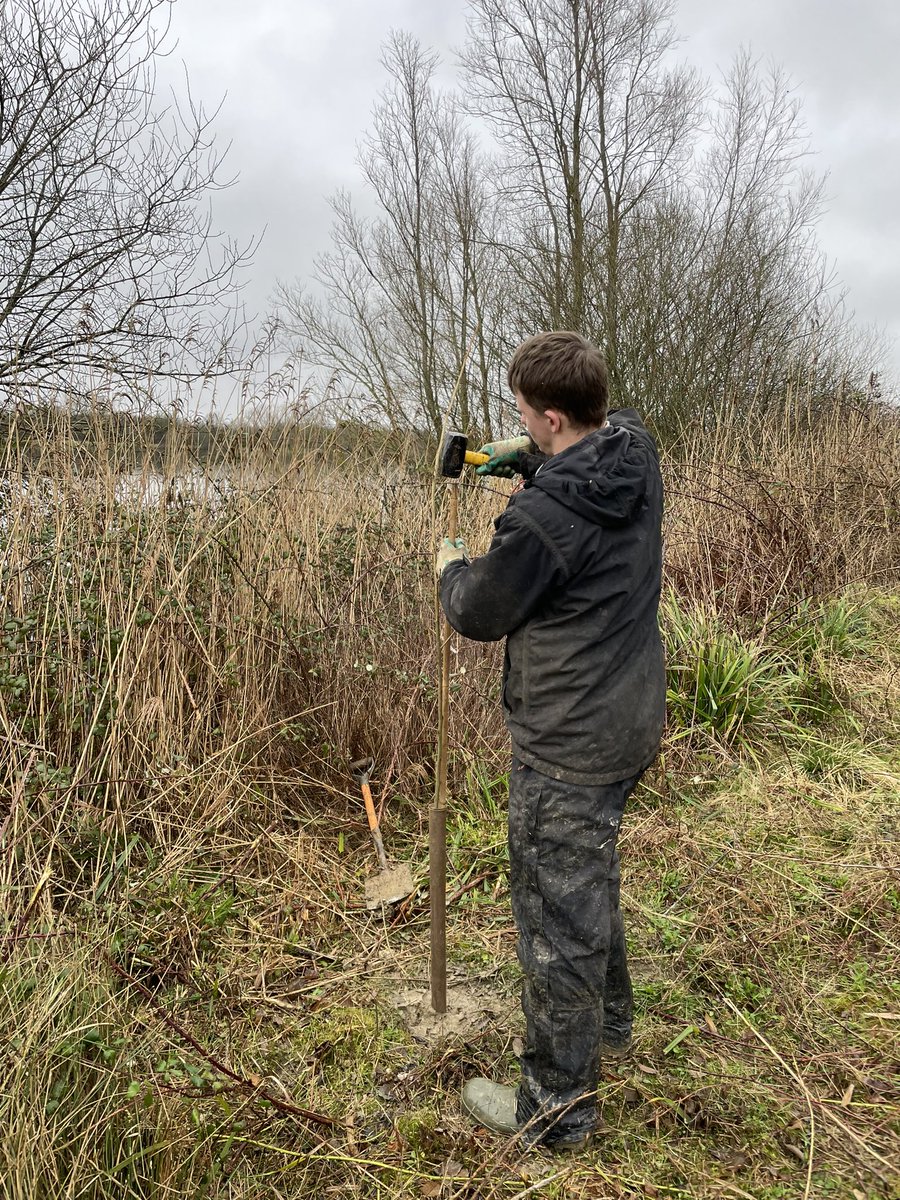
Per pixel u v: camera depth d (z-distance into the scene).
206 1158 1.84
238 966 2.54
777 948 2.53
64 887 2.72
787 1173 1.76
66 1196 1.61
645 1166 1.80
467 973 2.51
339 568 3.96
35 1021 1.93
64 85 5.70
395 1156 1.88
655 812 3.32
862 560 6.10
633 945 2.58
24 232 5.77
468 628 1.66
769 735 3.99
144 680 3.24
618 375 12.34
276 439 3.94
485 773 3.57
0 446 3.67
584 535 1.56
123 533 3.43
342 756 3.57
